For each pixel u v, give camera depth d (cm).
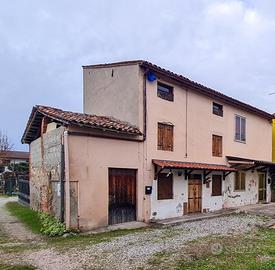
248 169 2275
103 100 1616
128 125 1460
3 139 5409
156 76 1530
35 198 1717
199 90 1800
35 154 1756
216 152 1980
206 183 1856
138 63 1459
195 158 1786
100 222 1261
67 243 1030
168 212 1574
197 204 1783
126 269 765
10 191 3375
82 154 1220
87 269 770
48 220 1282
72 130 1199
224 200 2025
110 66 1589
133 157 1416
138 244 1007
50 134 1401
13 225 1364
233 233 1214
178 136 1670
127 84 1507
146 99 1487
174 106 1650
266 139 2591
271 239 1100
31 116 1602
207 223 1466
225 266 772
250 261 815
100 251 923
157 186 1525
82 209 1203
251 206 2177
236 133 2195
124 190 1378
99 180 1267
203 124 1862
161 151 1561
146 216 1452
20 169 3978
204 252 901
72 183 1184
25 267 795
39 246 1006
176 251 913
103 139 1295
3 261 852
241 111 2253
